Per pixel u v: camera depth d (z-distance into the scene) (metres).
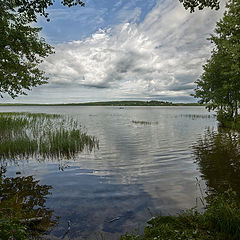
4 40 10.95
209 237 3.54
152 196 5.82
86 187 6.60
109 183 6.96
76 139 14.54
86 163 9.66
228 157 9.88
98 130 23.17
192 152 11.48
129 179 7.32
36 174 8.01
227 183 6.53
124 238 3.71
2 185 6.79
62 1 6.79
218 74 22.47
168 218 4.39
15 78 14.12
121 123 32.34
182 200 5.50
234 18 14.91
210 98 24.53
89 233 4.05
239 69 15.95
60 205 5.30
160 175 7.69
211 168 8.23
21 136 15.09
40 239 3.82
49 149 12.14
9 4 8.22
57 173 8.12
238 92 21.25
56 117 39.91
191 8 6.77
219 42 20.47
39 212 4.90
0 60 12.28
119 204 5.36
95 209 5.08
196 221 4.15
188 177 7.33
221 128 23.64
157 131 21.98
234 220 3.65
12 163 9.72
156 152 11.86
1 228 3.09
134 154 11.47
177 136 18.08
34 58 14.10
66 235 3.98
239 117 24.55
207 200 5.39
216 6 6.45
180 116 51.84
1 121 20.31
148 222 4.41
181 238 3.54
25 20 11.45
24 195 5.96
